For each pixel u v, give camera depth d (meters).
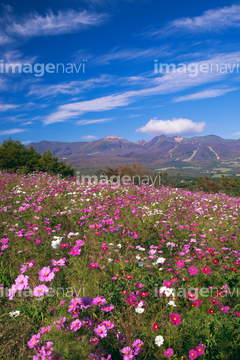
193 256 4.61
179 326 2.88
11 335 2.86
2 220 6.10
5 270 3.98
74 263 4.36
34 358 2.21
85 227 6.21
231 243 5.91
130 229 6.16
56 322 2.63
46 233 5.49
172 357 2.46
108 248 4.75
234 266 4.65
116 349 2.57
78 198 9.18
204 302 3.44
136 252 5.12
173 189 14.55
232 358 2.54
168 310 3.24
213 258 4.57
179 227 6.67
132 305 2.92
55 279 3.82
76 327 2.39
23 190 9.70
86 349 2.39
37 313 3.14
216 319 2.98
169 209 8.87
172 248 5.46
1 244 4.84
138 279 3.93
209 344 2.66
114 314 3.10
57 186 10.80
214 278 4.10
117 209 7.64
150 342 2.62
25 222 5.97
